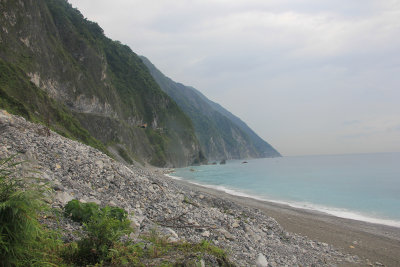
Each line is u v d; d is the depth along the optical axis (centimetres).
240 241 980
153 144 12469
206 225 1020
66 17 9269
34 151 1018
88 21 13562
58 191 740
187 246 544
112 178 1148
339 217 2256
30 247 350
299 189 4219
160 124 14388
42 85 6041
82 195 845
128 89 13175
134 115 12194
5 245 317
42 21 7275
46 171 892
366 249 1391
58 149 1151
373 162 16900
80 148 1346
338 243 1470
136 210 926
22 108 3700
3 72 4316
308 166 13300
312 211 2484
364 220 2177
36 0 7344
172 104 16425
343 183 5103
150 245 548
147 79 15400
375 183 5041
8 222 325
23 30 5844
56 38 7881
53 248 414
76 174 1029
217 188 4131
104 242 441
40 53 6356
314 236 1571
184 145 15275
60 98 7031
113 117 9444
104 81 9706
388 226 1969
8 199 338
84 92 8125
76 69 8162
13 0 5697
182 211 1116
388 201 3134
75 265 400
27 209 340
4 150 888
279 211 2331
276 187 4462
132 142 10281
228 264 502
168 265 423
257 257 836
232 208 1619
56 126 4684
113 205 853
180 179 5759
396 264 1198
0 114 1230
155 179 1850
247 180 5756
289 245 1208
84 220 594
